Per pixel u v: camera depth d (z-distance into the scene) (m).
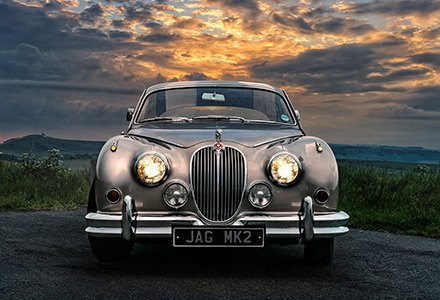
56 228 5.69
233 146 3.61
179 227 3.39
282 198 3.52
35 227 5.71
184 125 4.44
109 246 3.83
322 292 3.17
